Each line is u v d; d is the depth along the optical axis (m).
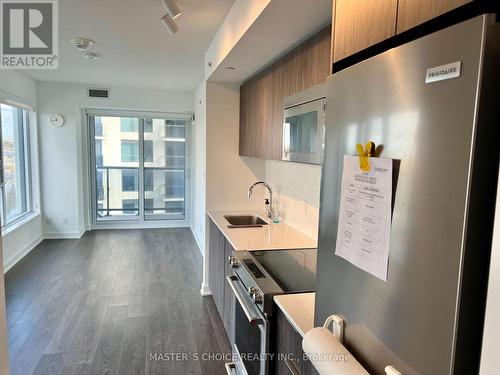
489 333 0.59
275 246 2.49
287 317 1.43
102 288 3.91
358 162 0.93
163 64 4.24
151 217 6.98
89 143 6.49
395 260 0.79
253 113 3.25
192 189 6.71
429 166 0.69
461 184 0.62
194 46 3.47
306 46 2.00
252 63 2.86
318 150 1.75
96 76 5.07
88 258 4.94
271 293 1.63
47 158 5.76
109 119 6.58
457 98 0.63
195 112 6.04
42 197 5.81
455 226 0.63
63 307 3.43
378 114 0.85
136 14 2.64
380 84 0.85
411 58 0.74
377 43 1.00
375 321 0.87
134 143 6.75
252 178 3.97
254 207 4.00
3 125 4.62
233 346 2.47
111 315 3.29
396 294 0.79
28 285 3.96
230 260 2.37
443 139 0.66
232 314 2.59
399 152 0.78
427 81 0.70
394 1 0.92
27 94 5.18
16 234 4.76
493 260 0.59
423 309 0.71
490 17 0.58
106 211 6.82
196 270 4.57
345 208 1.01
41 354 2.65
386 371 0.80
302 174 2.91
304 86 2.04
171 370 2.50
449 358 0.65
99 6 2.49
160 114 6.67
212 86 3.79
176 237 6.21
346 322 1.00
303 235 2.83
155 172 6.93
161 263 4.80
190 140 6.90
